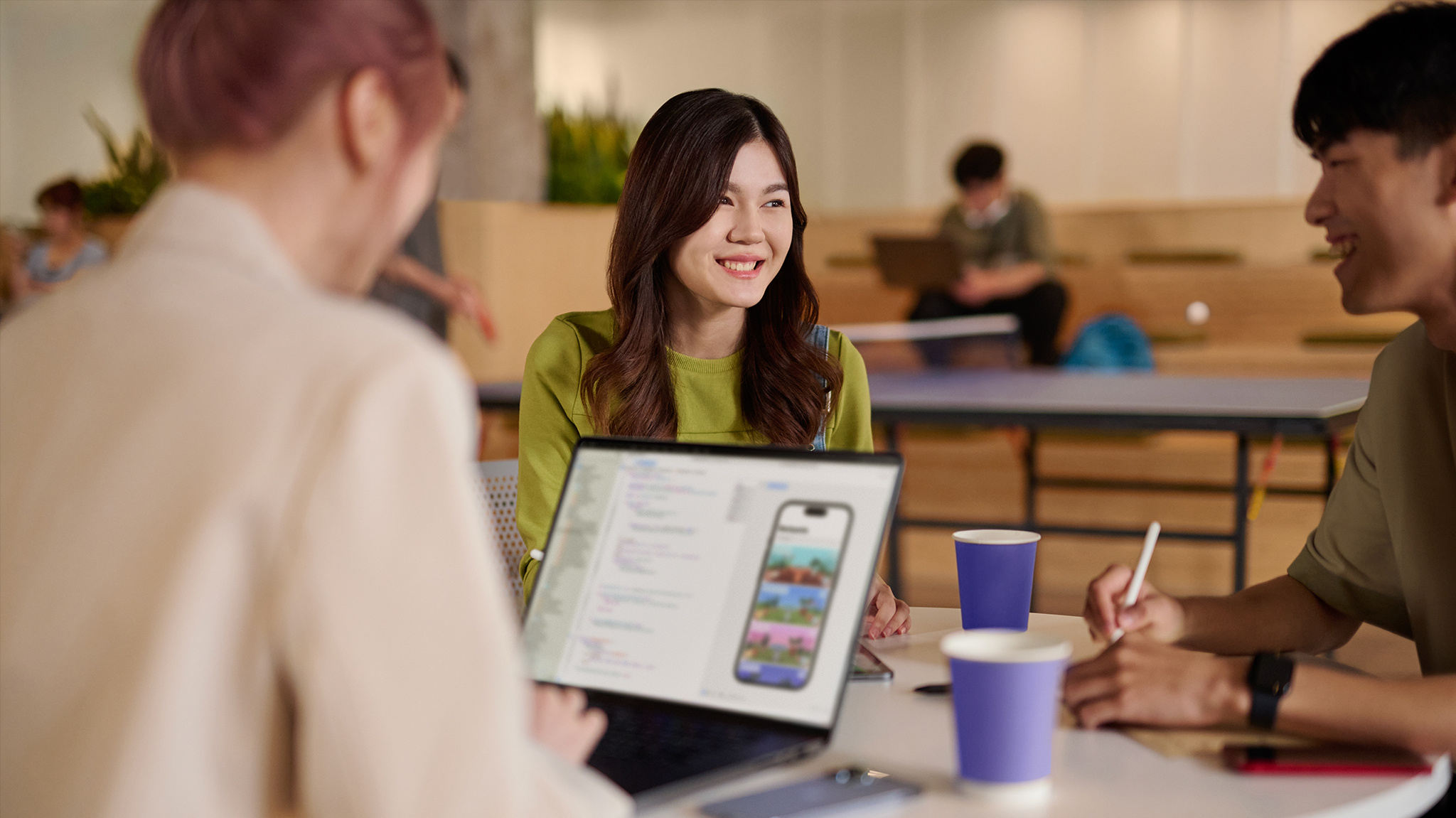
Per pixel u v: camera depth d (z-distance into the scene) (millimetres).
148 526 575
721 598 963
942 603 4324
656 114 1481
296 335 593
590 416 1503
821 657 901
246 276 626
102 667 578
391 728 559
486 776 564
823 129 10039
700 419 1543
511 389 3670
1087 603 1140
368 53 632
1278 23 8359
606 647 993
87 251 5391
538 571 1051
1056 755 873
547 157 5250
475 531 589
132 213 5504
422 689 562
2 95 8984
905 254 5762
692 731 896
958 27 9406
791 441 1539
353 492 561
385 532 564
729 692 926
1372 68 1020
